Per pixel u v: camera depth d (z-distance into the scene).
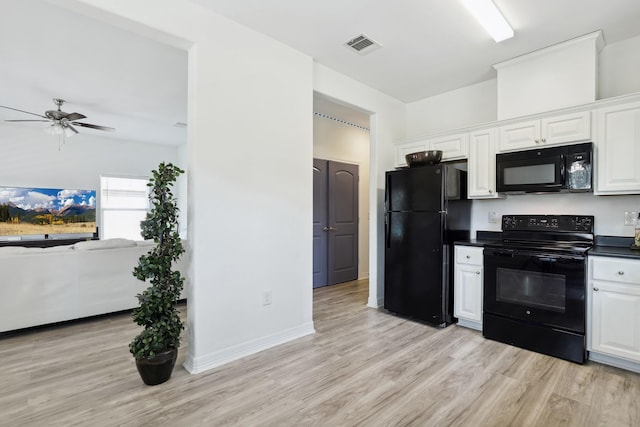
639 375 2.25
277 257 2.82
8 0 2.26
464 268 3.18
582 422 1.76
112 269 3.50
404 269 3.50
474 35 2.74
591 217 2.85
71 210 6.17
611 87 2.88
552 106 2.95
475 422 1.77
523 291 2.74
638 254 2.28
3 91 4.01
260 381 2.19
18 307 2.98
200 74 2.35
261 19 2.51
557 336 2.54
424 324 3.33
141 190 6.94
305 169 3.05
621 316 2.29
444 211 3.21
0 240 5.61
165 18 2.18
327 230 5.14
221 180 2.46
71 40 2.82
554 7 2.37
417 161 3.46
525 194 3.27
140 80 3.69
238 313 2.56
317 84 3.26
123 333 3.06
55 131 4.34
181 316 3.46
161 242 2.28
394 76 3.56
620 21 2.55
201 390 2.07
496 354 2.61
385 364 2.43
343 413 1.84
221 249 2.46
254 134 2.66
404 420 1.78
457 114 3.92
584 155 2.63
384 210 3.98
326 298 4.36
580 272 2.43
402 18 2.51
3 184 5.62
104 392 2.04
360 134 5.70
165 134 6.20
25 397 1.98
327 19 2.52
